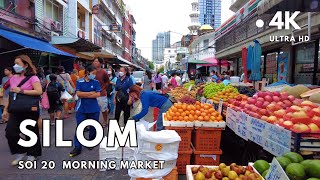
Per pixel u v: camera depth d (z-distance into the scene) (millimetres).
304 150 3387
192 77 23453
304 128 3457
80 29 26750
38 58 14484
